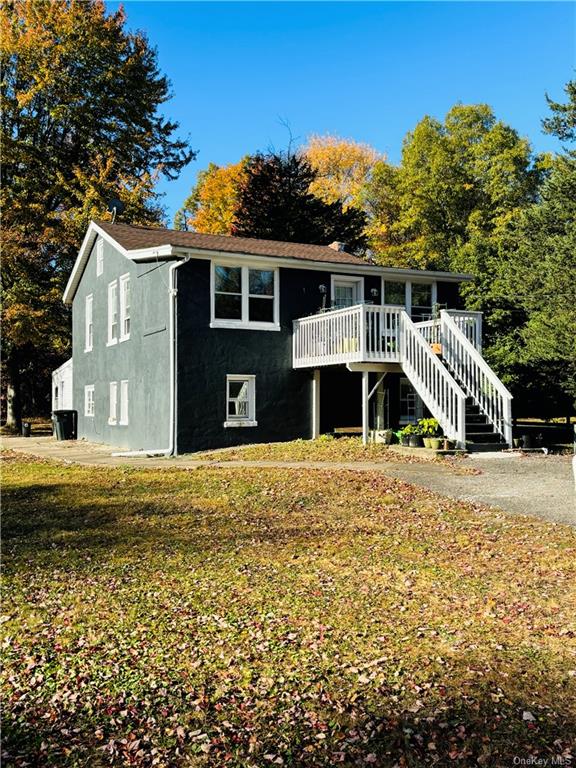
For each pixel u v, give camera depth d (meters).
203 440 17.38
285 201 36.34
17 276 28.55
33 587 6.50
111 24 32.91
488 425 15.75
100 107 32.81
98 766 3.56
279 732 3.78
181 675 4.52
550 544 7.31
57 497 10.98
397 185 39.84
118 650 4.96
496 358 21.62
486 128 38.38
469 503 9.63
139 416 19.30
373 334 16.36
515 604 5.51
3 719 4.08
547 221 22.70
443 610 5.43
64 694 4.34
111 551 7.70
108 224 22.28
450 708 3.90
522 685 4.13
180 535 8.32
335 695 4.12
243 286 18.06
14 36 31.11
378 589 6.03
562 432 20.36
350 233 37.09
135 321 19.61
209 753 3.63
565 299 20.70
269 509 9.71
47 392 40.22
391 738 3.65
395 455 14.90
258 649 4.84
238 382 18.12
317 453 15.54
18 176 31.31
